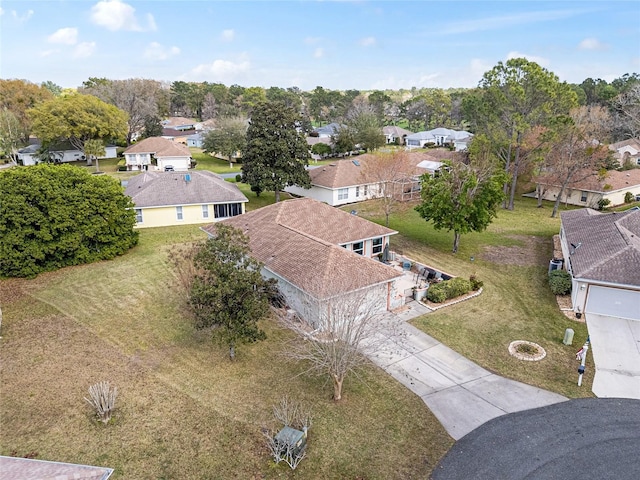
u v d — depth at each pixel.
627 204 46.06
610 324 21.23
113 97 83.81
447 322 21.53
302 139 43.09
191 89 148.38
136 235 31.62
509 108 41.09
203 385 16.52
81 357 18.25
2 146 65.06
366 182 46.62
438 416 15.02
